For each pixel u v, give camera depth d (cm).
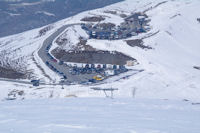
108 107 1803
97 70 8300
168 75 7588
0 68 9369
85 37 12100
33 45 12300
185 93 6091
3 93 6244
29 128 1160
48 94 5884
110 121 1327
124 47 10456
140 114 1561
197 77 7656
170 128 1198
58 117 1424
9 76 8231
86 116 1463
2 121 1308
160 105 1950
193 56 10525
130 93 5744
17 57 10888
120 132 1106
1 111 1603
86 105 1881
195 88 6531
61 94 5797
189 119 1449
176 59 9956
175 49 11000
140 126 1220
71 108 1741
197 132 1150
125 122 1307
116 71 7938
